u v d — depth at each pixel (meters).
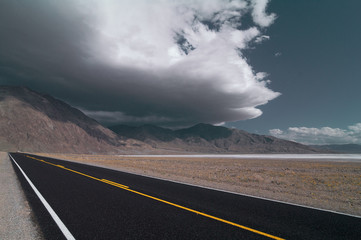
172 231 4.81
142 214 6.10
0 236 4.43
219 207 6.98
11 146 161.25
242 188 11.05
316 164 39.31
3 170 18.42
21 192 9.10
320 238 4.62
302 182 14.58
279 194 9.62
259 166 33.06
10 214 5.97
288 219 5.87
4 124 183.88
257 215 6.18
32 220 5.47
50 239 4.30
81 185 11.15
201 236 4.55
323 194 10.30
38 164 26.12
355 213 6.74
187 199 8.09
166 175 16.73
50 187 10.40
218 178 15.59
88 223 5.29
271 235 4.71
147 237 4.45
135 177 14.91
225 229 5.00
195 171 21.22
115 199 7.98
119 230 4.84
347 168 29.80
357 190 11.97
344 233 4.94
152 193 9.18
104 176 15.27
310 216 6.21
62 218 5.65
